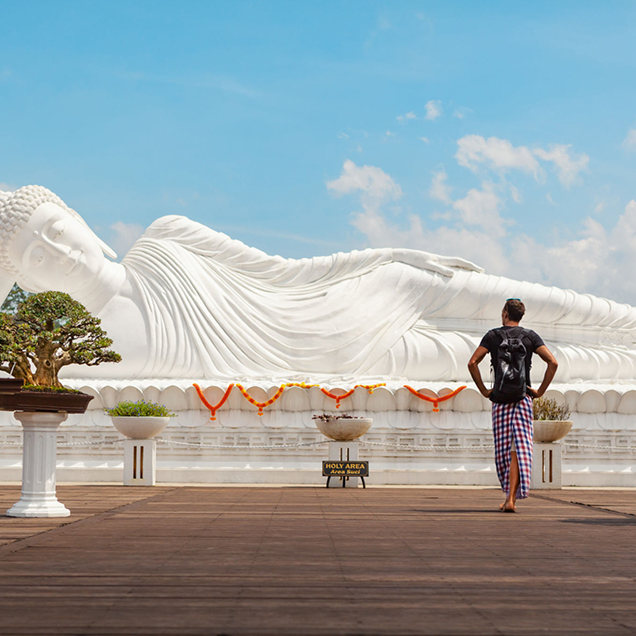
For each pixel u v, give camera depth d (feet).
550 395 47.57
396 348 52.90
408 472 44.83
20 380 23.27
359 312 53.31
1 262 51.72
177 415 45.88
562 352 53.47
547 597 12.11
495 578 13.56
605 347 55.67
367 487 40.93
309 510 25.43
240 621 10.57
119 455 45.68
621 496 33.81
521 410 25.67
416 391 46.88
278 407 46.80
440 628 10.27
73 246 51.57
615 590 12.63
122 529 20.08
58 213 51.29
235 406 46.62
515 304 26.18
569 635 9.96
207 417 46.55
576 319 55.31
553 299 54.75
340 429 39.63
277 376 49.83
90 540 17.97
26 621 10.53
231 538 18.33
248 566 14.56
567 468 46.39
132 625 10.34
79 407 24.59
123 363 51.16
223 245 55.31
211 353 50.98
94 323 26.96
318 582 13.12
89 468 44.45
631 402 47.29
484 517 23.58
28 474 23.77
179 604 11.52
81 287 52.34
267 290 54.44
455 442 46.68
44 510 23.39
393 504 28.25
